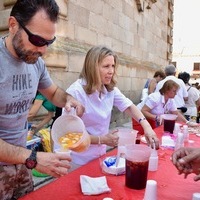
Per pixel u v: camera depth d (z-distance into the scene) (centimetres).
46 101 303
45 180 297
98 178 134
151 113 330
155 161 155
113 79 204
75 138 136
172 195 125
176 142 202
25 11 116
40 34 118
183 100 482
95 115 191
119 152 154
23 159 116
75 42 450
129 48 721
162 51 1080
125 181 133
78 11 457
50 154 121
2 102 132
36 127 303
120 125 668
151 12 898
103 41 560
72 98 168
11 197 150
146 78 878
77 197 120
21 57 126
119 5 636
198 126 307
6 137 140
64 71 415
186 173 130
